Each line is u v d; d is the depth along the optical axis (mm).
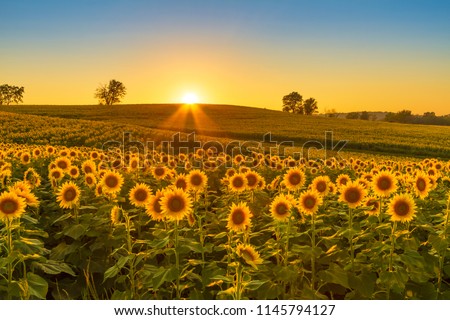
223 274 5039
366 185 8367
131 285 5359
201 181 7113
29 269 5812
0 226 5898
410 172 13859
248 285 4430
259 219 7750
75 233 6266
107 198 7711
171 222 6250
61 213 7797
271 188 9672
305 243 6422
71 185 6660
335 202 7844
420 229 6902
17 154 14805
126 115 87875
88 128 53188
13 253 4598
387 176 5785
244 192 8484
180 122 78750
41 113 86250
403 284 4820
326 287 5801
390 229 5465
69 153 15070
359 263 5395
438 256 5520
